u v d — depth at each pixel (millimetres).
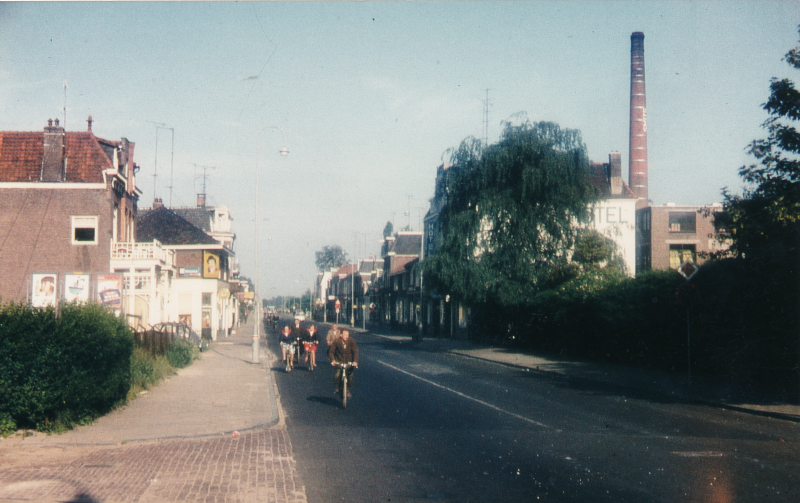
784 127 15430
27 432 10688
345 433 11195
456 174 34500
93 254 32000
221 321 55562
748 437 10945
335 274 133250
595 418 12953
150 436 10570
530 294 32875
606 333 27141
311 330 25062
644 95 57500
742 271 16609
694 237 55844
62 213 31984
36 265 31672
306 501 7020
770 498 7121
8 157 32344
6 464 8695
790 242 15289
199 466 8641
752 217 15938
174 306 45938
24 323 10508
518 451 9672
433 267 34500
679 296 17297
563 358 29625
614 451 9695
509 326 37562
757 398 15641
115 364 13242
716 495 7254
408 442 10375
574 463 8867
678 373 22281
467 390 17797
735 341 17250
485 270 33094
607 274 30391
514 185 33375
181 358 24719
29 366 10453
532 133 33188
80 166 32469
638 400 15938
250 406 14094
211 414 12945
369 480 7914
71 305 11758
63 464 8711
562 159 32625
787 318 15961
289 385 19406
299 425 12062
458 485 7688
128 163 36312
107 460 8977
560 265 33062
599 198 33906
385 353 34750
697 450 9797
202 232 49719
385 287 83500
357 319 102000
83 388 11234
